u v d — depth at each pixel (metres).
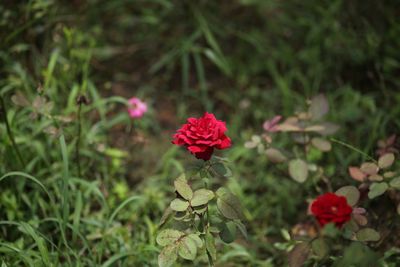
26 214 3.07
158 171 3.64
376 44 4.01
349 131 3.72
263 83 4.30
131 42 4.60
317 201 2.18
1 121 3.36
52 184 3.20
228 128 3.92
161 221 2.30
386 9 4.14
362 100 3.88
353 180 3.03
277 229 3.28
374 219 2.80
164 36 4.62
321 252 2.31
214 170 2.37
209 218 2.37
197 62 4.21
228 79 4.38
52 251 2.79
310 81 4.21
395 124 3.53
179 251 2.17
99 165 3.47
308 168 2.90
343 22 4.22
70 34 3.63
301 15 4.59
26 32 3.76
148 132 3.94
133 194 3.39
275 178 3.56
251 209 3.40
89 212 3.22
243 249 2.98
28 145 3.27
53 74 3.77
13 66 3.63
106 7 4.61
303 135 2.98
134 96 4.18
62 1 4.35
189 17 4.64
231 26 4.67
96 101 3.55
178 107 4.14
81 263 2.70
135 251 2.87
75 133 3.40
